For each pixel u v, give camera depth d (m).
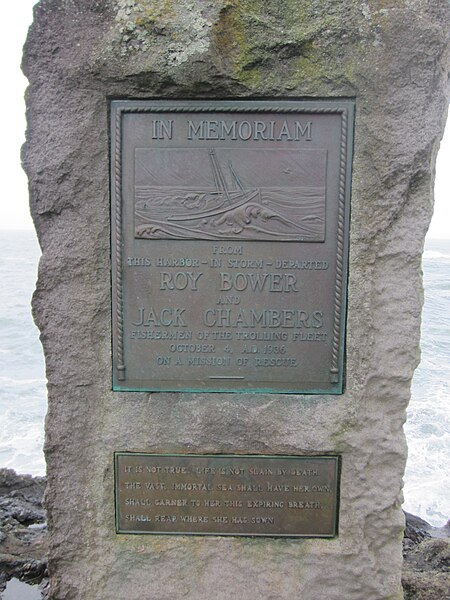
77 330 1.56
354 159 1.50
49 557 1.62
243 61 1.46
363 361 1.56
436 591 1.76
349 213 1.52
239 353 1.56
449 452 3.98
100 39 1.46
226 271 1.54
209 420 1.58
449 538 2.18
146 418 1.58
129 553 1.61
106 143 1.51
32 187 1.52
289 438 1.58
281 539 1.62
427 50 1.44
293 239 1.52
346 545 1.61
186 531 1.62
